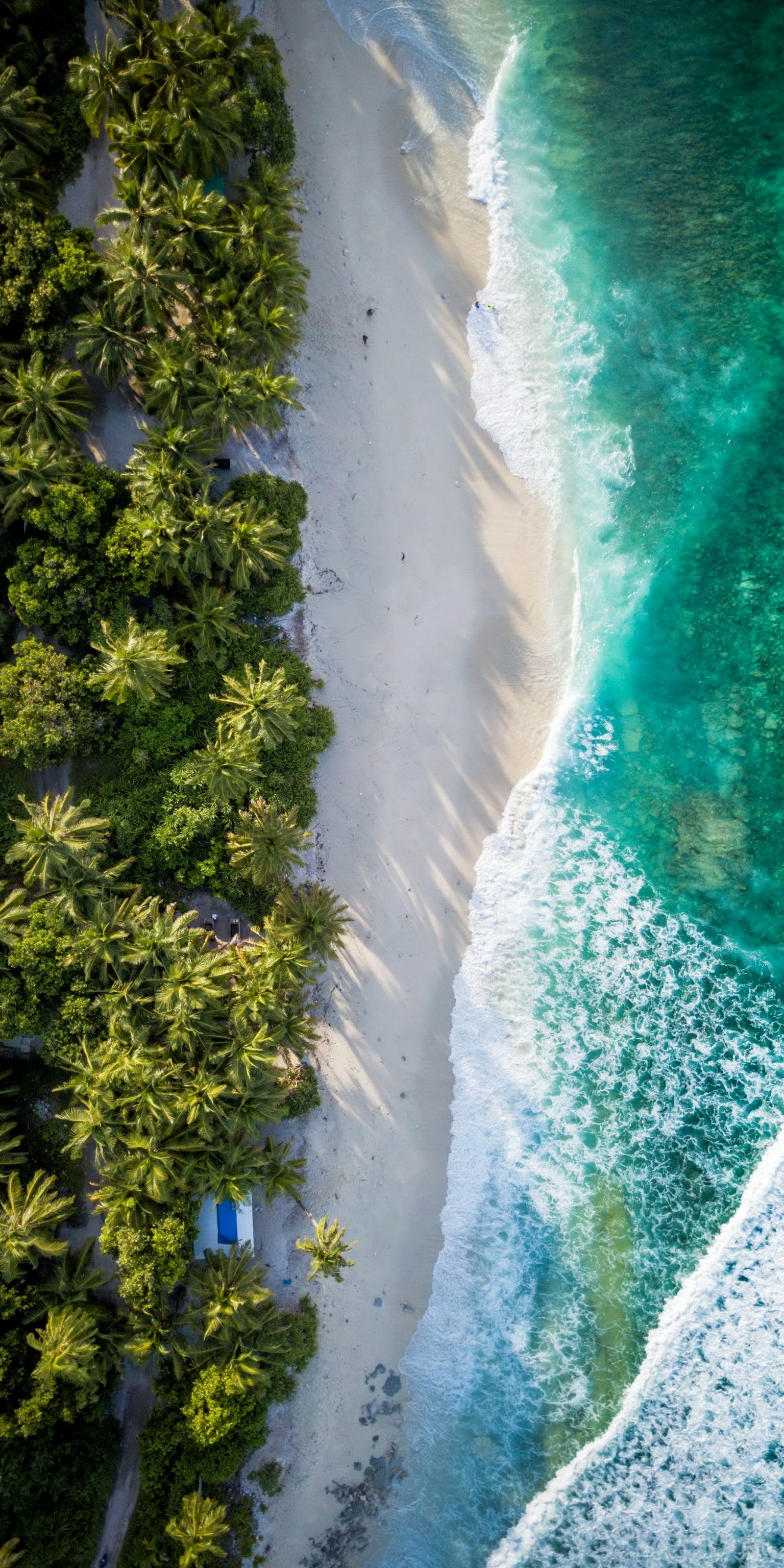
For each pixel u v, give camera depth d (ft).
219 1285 98.43
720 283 115.65
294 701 102.06
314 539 114.11
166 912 101.81
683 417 116.06
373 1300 113.09
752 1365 113.29
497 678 115.24
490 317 115.03
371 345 114.32
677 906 116.16
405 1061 114.52
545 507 115.44
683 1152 115.55
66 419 98.89
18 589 99.76
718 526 116.37
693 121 115.24
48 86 106.11
